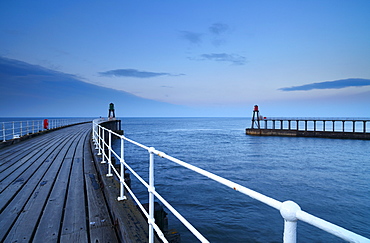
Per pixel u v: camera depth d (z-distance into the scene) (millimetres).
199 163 18406
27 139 13680
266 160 20000
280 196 10727
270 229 7438
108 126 37656
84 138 14305
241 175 14469
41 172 5840
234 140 39125
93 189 4570
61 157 7844
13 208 3639
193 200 9859
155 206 4332
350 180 13508
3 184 4844
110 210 3561
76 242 2709
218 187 11617
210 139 41125
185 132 63906
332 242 6871
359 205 9664
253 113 50594
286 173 15117
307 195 10844
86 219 3311
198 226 7613
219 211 8742
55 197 4129
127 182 5562
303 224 7922
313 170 16125
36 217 3334
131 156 21828
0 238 2775
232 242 6750
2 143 10141
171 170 15539
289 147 29750
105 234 2916
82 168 6277
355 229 7777
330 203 9883
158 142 35750
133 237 2479
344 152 25500
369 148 28953
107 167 5816
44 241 2721
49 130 20453
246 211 8750
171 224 7770
